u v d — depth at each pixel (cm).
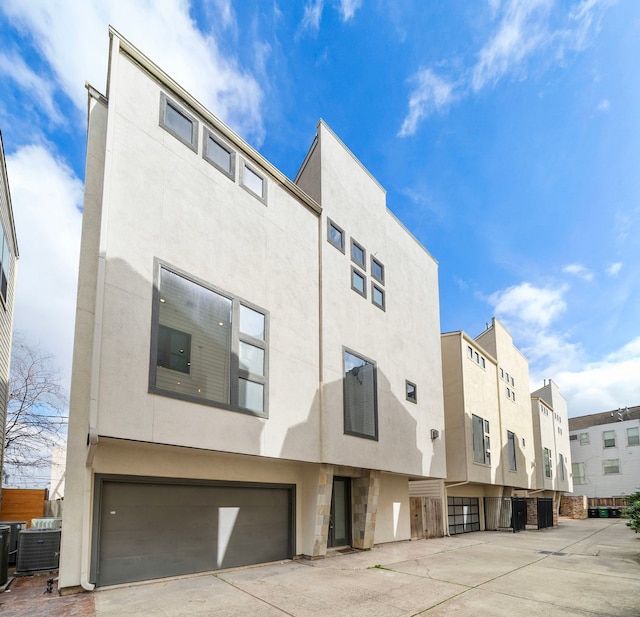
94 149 697
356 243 1191
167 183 726
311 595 642
